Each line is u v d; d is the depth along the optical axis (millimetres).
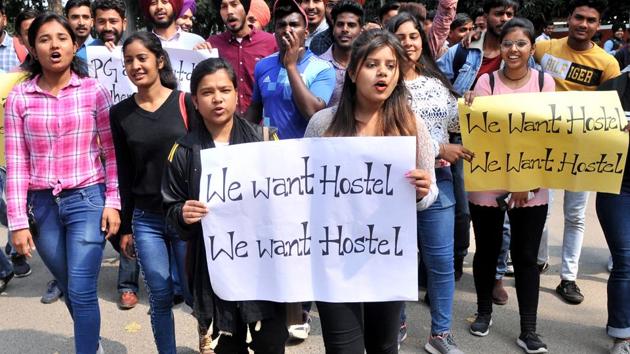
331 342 2494
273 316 2549
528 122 3477
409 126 2557
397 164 2402
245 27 4844
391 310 2547
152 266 3156
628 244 3523
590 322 4184
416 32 3346
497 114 3494
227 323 2531
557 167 3514
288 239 2471
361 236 2453
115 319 4383
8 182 3092
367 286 2449
